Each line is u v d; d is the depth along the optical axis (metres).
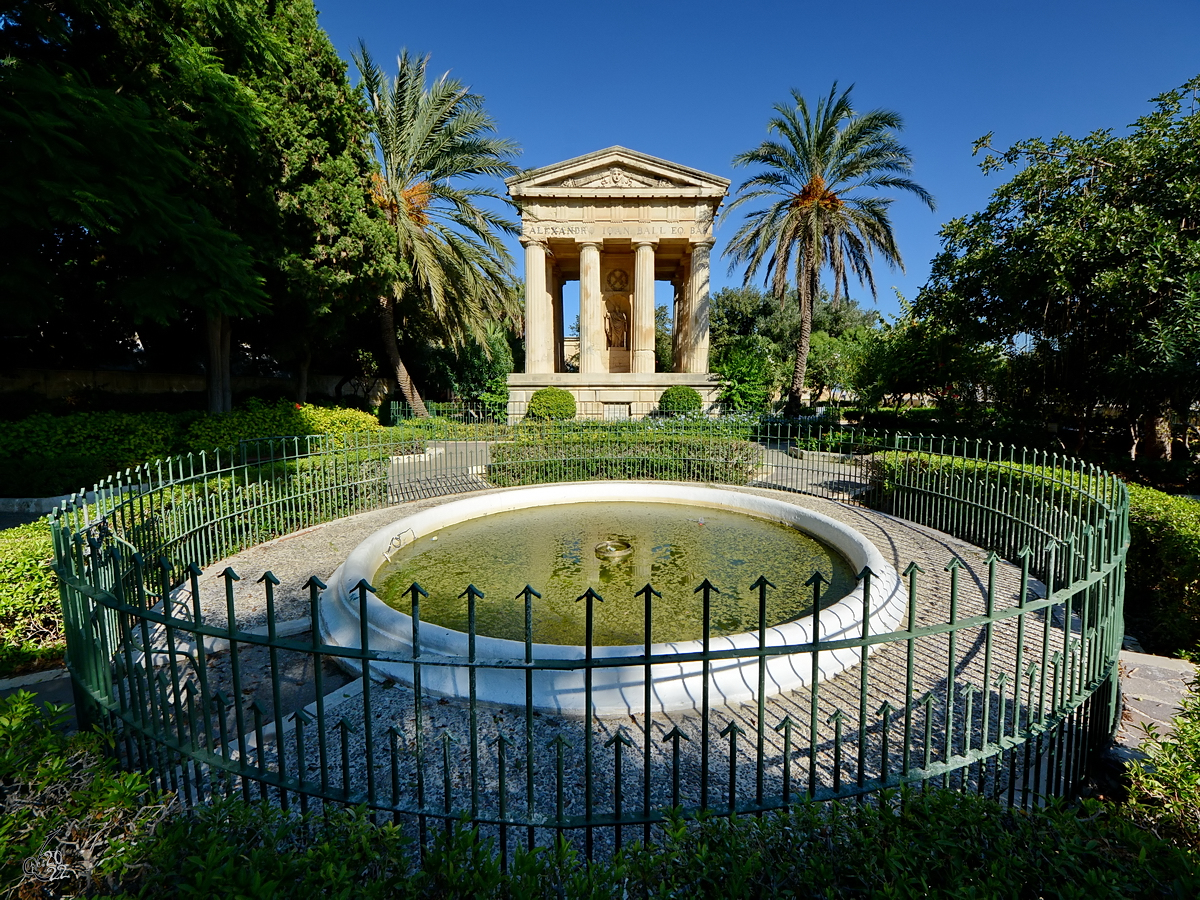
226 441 12.20
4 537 5.07
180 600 5.44
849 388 24.09
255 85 12.11
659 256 27.77
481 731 3.43
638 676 3.72
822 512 9.19
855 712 3.59
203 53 8.55
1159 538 5.30
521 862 1.62
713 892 1.61
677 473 11.95
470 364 31.14
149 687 2.46
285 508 7.95
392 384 25.67
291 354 17.62
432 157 19.39
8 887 1.62
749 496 9.02
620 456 11.84
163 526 5.86
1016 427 14.22
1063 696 2.74
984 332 12.44
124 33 9.14
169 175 8.11
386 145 18.98
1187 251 8.89
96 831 1.79
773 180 20.58
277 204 12.95
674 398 21.39
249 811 1.90
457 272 19.69
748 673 3.78
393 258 16.09
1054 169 10.80
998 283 11.25
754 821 1.92
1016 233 10.90
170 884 1.68
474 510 8.83
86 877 1.69
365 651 2.15
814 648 2.20
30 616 4.65
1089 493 5.65
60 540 3.24
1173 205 9.62
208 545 6.62
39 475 9.56
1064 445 13.69
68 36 7.81
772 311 42.19
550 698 3.63
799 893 1.64
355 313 16.91
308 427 14.91
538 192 23.89
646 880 1.67
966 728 2.47
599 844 2.57
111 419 11.18
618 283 28.77
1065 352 12.07
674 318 30.22
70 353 15.21
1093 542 2.92
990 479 7.44
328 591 5.32
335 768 3.11
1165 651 4.96
